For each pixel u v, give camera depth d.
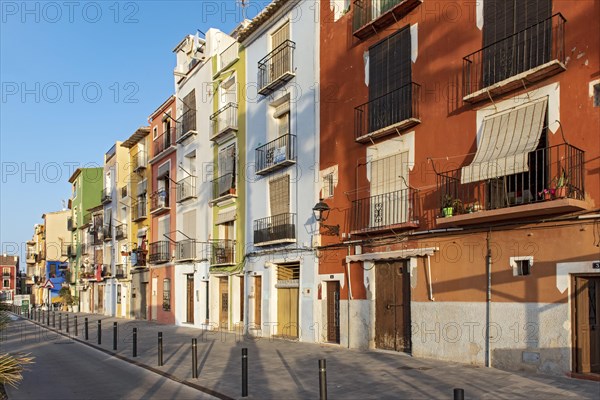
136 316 33.12
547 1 10.40
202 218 24.36
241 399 8.89
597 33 9.47
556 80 10.03
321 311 15.95
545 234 9.97
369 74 14.74
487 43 11.50
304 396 8.89
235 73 21.92
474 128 11.57
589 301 9.66
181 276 26.31
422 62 13.05
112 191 39.28
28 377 11.84
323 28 16.75
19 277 95.06
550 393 8.23
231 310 21.22
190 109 25.89
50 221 60.69
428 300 12.29
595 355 9.62
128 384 10.86
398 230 13.24
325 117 16.36
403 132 13.47
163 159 29.58
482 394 8.38
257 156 19.72
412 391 8.83
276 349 14.99
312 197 16.64
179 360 13.61
